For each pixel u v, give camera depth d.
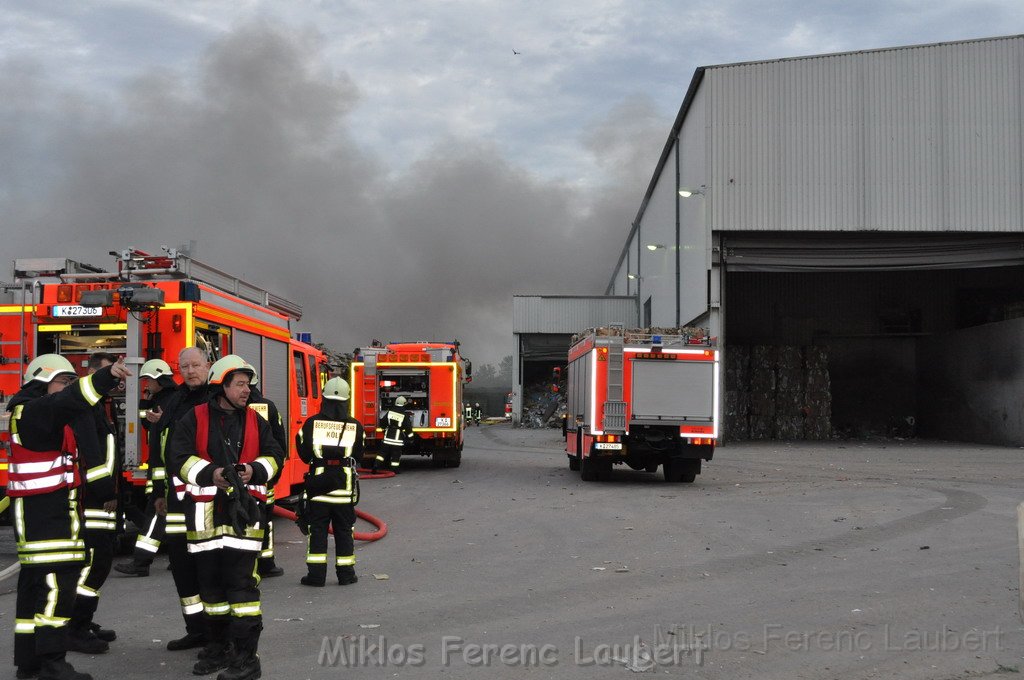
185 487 5.66
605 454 16.84
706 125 29.84
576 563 8.79
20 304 9.93
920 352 39.16
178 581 5.71
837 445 31.31
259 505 5.51
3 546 10.16
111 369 5.08
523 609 6.84
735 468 20.86
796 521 11.65
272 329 12.04
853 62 29.41
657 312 42.00
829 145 29.41
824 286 39.50
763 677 5.12
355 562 9.06
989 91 28.97
